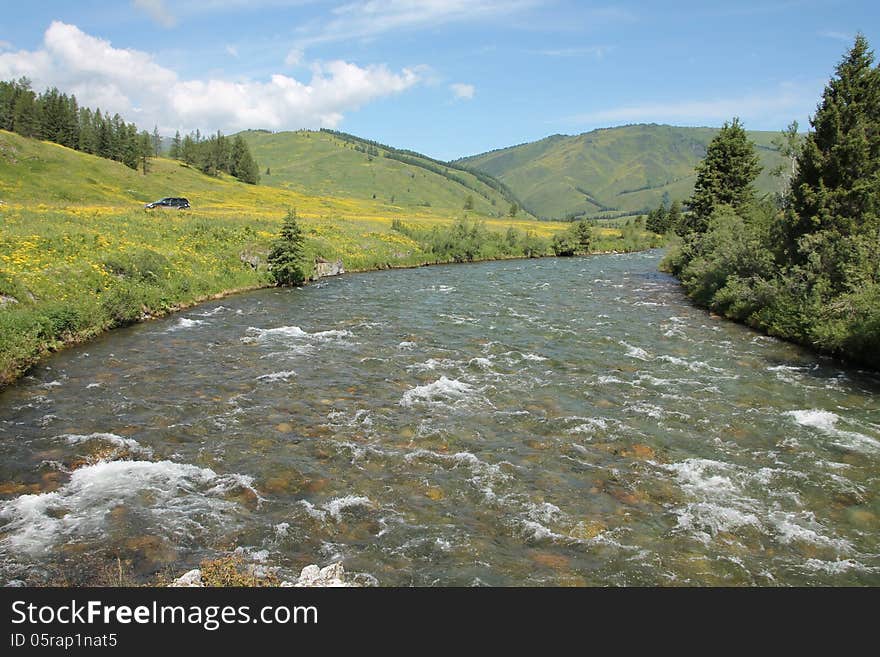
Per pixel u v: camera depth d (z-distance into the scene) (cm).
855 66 2833
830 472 1248
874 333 2078
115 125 15075
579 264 6781
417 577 861
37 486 1117
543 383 1839
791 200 3120
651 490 1152
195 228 4656
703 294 3703
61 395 1658
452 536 975
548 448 1344
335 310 3189
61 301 2402
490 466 1242
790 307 2655
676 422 1525
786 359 2233
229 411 1549
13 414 1502
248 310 3153
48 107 12850
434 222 11469
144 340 2367
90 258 2984
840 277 2580
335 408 1585
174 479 1156
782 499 1127
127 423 1451
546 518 1037
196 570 825
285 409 1571
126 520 998
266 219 6581
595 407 1627
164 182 12306
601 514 1055
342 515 1035
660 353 2286
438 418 1518
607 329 2738
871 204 2741
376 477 1186
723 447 1373
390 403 1631
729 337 2630
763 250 3148
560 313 3180
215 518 1014
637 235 10881
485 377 1892
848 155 2764
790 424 1530
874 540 991
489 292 4041
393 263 6022
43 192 8031
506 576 869
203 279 3625
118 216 4966
